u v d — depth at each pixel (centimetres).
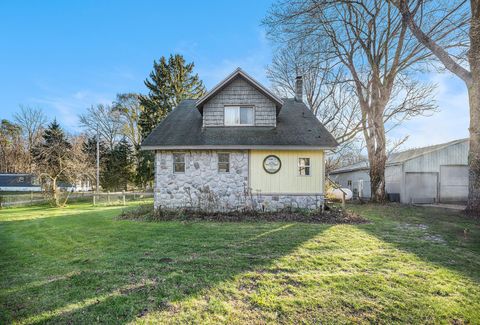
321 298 328
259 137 1084
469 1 1073
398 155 1884
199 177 1083
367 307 307
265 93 1144
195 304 315
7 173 3597
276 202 1066
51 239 664
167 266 438
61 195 1856
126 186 3153
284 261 459
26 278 399
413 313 295
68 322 282
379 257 479
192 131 1150
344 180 2442
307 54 1426
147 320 284
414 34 1117
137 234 682
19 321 286
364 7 1255
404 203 1523
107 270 425
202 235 661
